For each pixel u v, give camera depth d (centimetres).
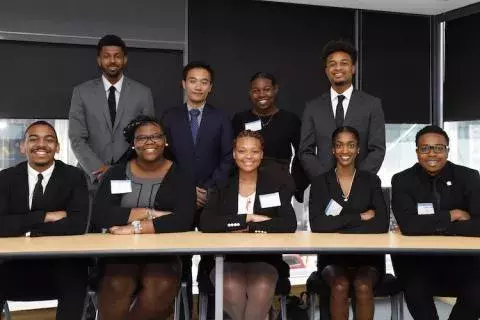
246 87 528
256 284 268
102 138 363
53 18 470
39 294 280
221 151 354
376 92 562
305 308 401
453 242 255
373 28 561
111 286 260
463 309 280
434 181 303
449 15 557
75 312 270
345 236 276
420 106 577
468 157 560
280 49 537
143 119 302
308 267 433
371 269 280
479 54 530
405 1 525
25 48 467
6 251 223
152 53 501
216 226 285
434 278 287
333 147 313
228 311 274
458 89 555
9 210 285
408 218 282
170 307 283
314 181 312
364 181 307
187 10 508
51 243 246
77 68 480
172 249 231
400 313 299
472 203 292
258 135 302
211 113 356
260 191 299
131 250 228
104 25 483
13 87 464
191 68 352
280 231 286
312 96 547
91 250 226
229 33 522
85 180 299
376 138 350
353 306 277
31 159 287
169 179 297
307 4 540
